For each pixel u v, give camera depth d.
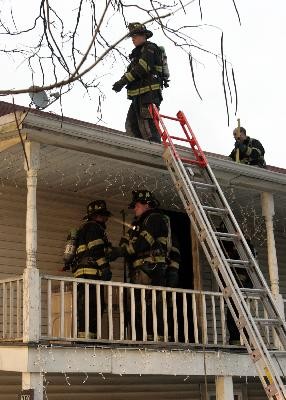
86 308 6.86
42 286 8.88
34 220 6.74
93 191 9.38
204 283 10.80
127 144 7.38
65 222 9.30
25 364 6.29
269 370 5.64
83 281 6.90
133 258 7.90
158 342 7.32
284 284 12.34
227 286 6.07
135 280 7.82
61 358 6.54
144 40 7.94
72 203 9.43
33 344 6.34
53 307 7.98
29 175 6.81
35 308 6.50
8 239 8.71
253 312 9.17
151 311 7.89
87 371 6.69
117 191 9.34
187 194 6.75
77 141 7.05
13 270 8.67
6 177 8.42
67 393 8.79
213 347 7.83
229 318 8.69
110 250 7.86
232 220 6.79
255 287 6.56
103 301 8.10
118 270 9.89
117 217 9.93
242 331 5.90
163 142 7.35
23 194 8.98
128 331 8.86
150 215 7.77
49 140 6.89
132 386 9.50
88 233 7.64
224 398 7.69
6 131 6.69
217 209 6.79
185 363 7.47
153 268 7.61
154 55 7.92
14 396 8.36
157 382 9.80
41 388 6.33
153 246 7.64
